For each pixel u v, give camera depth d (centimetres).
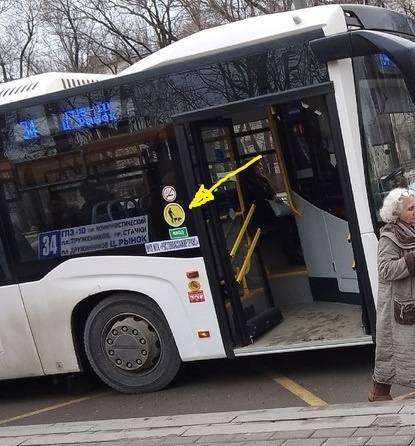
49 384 886
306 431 473
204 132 696
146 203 697
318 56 620
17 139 735
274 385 695
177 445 495
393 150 655
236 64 657
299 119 742
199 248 683
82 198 719
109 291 725
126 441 525
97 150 709
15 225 744
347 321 698
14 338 759
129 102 693
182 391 727
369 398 536
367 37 597
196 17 1922
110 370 741
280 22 651
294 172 764
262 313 731
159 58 686
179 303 696
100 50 2547
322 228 759
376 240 632
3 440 584
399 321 498
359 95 632
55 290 735
